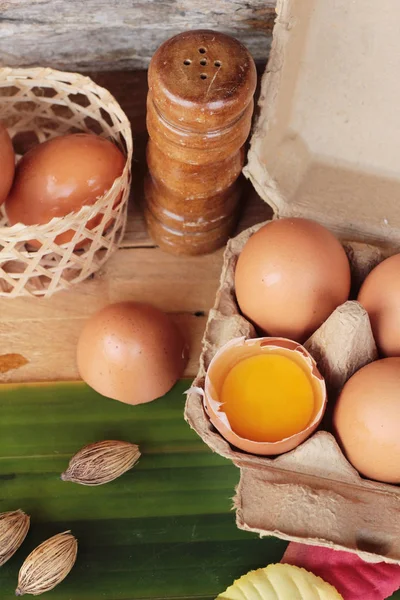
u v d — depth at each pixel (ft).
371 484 1.49
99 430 1.72
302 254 1.49
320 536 1.48
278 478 1.50
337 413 1.48
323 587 1.58
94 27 1.84
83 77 1.74
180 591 1.62
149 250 1.87
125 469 1.67
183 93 1.51
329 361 1.50
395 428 1.41
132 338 1.64
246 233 1.63
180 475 1.69
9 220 1.74
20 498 1.67
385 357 1.53
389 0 1.65
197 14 1.82
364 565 1.61
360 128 1.74
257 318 1.55
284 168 1.73
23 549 1.64
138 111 1.96
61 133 1.90
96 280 1.84
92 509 1.67
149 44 1.89
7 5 1.78
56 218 1.58
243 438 1.45
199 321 1.81
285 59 1.66
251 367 1.49
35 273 1.69
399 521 1.49
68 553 1.59
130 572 1.63
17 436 1.71
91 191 1.68
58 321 1.81
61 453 1.70
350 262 1.63
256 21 1.84
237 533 1.65
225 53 1.54
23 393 1.74
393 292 1.50
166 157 1.62
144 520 1.66
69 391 1.75
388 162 1.74
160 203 1.76
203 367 1.55
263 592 1.58
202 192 1.68
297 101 1.75
